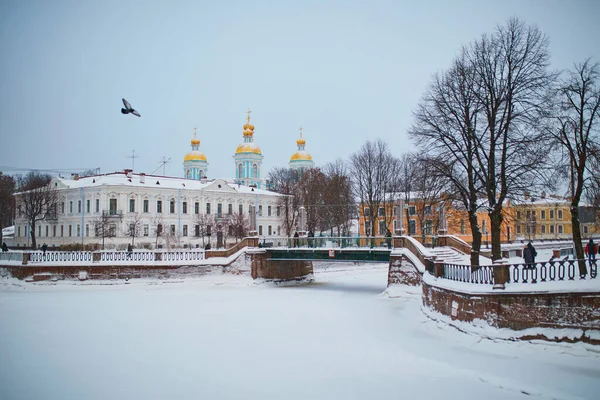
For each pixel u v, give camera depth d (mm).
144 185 80938
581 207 55094
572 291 22875
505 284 24844
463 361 23219
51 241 84875
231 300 43094
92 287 49344
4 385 21734
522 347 23422
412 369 22656
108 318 35500
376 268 69562
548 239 82062
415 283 43312
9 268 50500
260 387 21078
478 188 37031
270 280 52594
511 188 35031
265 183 123688
